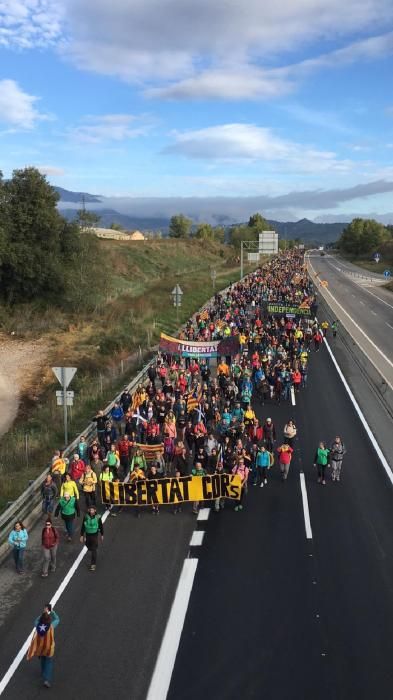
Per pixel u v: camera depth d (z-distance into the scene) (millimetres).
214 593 13000
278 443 22922
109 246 92062
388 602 12656
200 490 17000
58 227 52406
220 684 10234
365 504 17625
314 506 17516
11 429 26531
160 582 13484
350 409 27547
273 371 29875
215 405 24359
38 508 17266
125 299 59469
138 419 22922
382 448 22422
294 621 11992
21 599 12812
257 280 76250
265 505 17641
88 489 17422
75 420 26156
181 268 99312
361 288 90312
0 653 11031
